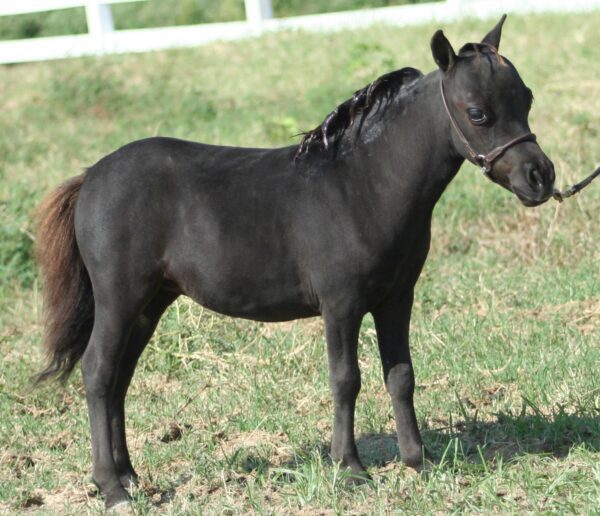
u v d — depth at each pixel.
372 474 7.53
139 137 18.14
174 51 22.36
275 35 22.39
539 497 6.87
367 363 10.02
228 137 17.39
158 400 9.63
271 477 7.72
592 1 21.34
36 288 12.87
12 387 9.95
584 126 15.25
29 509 7.50
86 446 8.60
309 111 18.09
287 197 7.16
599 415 8.16
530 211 13.38
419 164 7.00
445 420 8.57
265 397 9.30
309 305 7.32
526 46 19.72
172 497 7.49
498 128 6.70
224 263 7.25
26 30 29.52
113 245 7.32
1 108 20.77
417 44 20.19
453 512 6.66
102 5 22.75
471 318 10.75
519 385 9.07
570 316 10.71
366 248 6.97
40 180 16.09
